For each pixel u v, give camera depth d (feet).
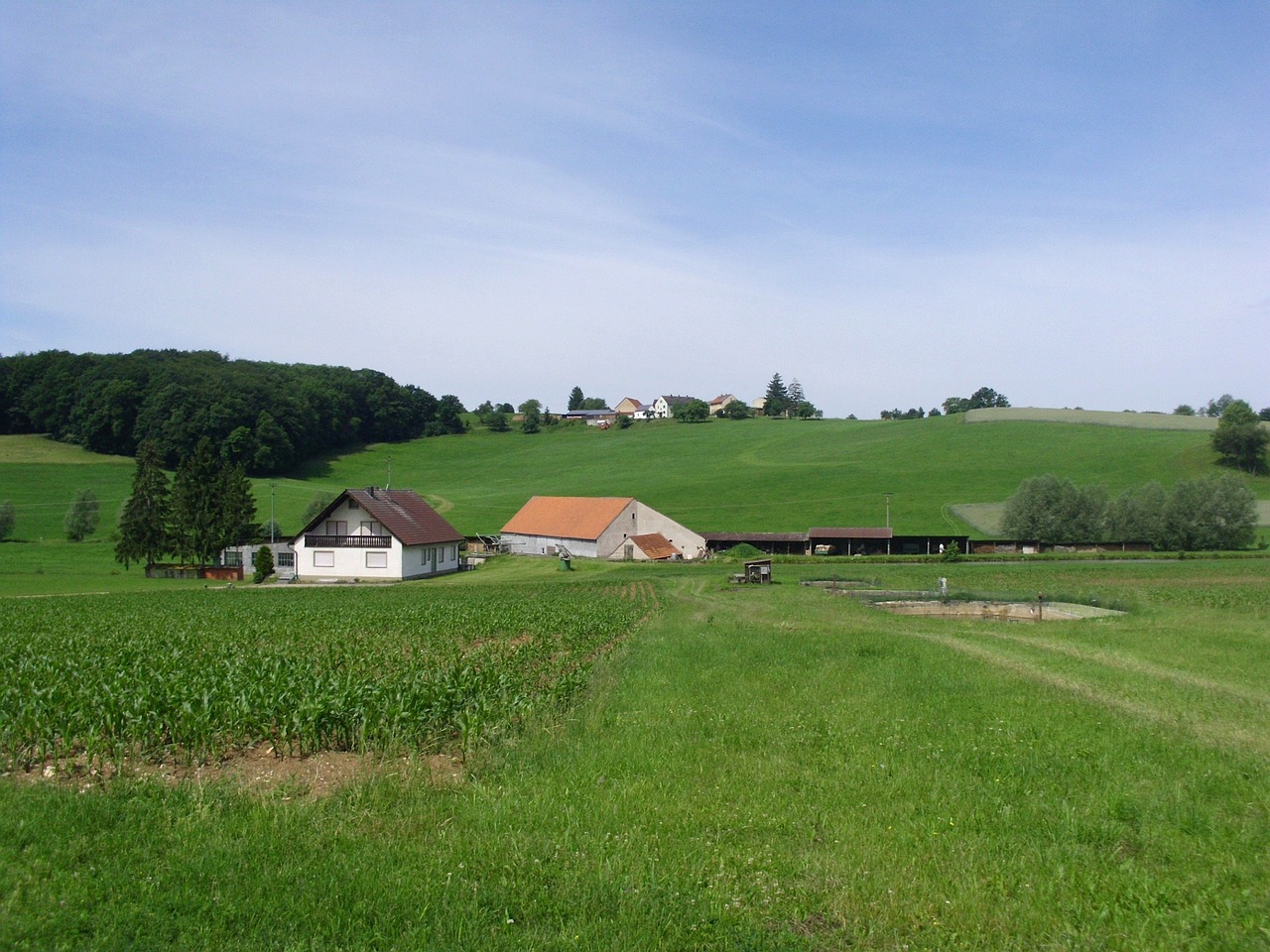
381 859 29.35
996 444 497.87
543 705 52.70
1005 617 135.33
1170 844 31.27
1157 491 307.37
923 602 147.64
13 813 33.86
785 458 533.96
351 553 236.84
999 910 26.40
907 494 404.57
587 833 31.94
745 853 30.55
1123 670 68.49
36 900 26.23
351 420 610.24
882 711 52.44
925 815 34.42
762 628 100.99
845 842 31.63
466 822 33.24
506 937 24.31
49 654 76.74
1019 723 48.91
